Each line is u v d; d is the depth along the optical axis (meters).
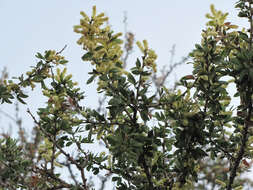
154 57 3.40
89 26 3.33
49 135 3.40
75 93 3.71
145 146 3.41
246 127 3.42
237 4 3.58
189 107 3.53
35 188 3.34
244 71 3.22
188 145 3.44
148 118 3.37
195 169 3.55
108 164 3.78
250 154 3.66
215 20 3.52
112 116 3.37
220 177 3.85
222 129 3.67
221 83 3.37
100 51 3.35
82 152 3.71
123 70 3.38
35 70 3.89
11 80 3.89
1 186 3.39
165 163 3.77
